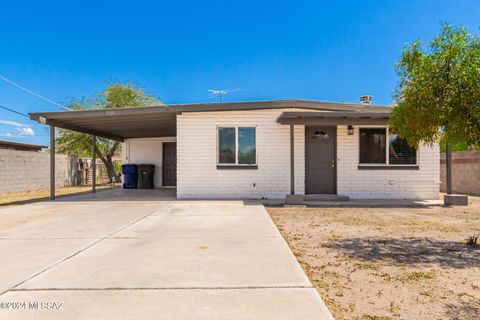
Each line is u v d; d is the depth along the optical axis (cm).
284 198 1097
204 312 274
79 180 2050
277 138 1103
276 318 264
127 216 760
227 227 630
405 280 369
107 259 421
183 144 1098
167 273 367
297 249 496
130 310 277
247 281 343
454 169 1462
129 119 1136
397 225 684
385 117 971
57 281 343
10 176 1448
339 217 781
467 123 464
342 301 314
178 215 773
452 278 376
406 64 502
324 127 1118
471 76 429
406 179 1096
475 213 845
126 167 1634
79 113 1038
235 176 1103
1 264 401
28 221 701
